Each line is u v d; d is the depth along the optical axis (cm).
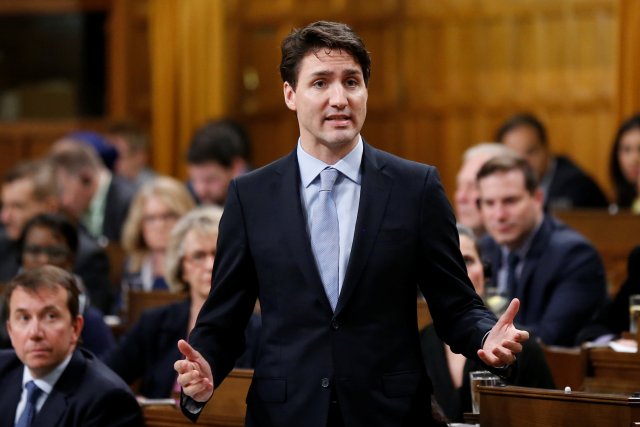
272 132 1792
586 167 1684
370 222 541
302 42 543
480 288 816
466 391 750
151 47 1794
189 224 941
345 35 540
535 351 743
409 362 538
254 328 838
